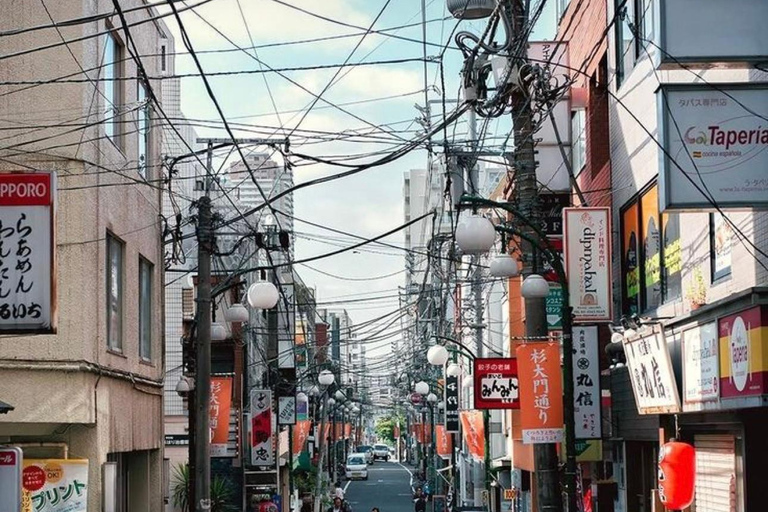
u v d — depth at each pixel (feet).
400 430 606.96
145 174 89.81
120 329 79.46
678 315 67.51
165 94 126.31
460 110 66.33
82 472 66.18
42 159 68.23
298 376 218.18
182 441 131.13
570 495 62.85
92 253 69.36
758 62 47.60
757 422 56.29
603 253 77.97
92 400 68.03
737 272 57.47
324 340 318.86
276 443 163.43
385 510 266.36
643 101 76.84
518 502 141.08
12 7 68.54
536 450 66.13
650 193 76.79
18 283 45.96
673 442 60.39
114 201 76.33
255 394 141.38
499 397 90.63
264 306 78.48
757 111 48.78
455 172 85.87
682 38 47.57
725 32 47.57
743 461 56.75
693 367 59.98
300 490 219.82
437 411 261.24
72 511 65.72
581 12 97.45
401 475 414.41
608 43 86.74
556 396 64.95
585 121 96.22
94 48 71.92
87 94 70.08
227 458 143.02
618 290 85.92
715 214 61.87
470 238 57.62
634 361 70.33
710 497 64.08
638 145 78.79
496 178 209.15
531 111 67.46
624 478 84.12
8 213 46.21
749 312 49.83
